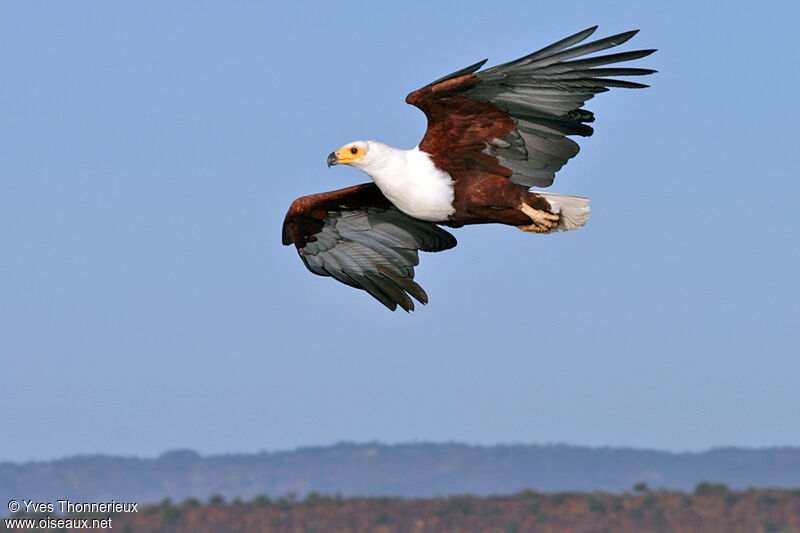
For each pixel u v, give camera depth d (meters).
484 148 11.55
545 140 11.53
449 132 11.49
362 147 11.68
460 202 11.69
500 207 11.55
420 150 11.66
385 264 14.15
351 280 14.38
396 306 14.24
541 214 11.52
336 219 13.87
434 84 11.05
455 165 11.63
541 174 11.75
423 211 11.78
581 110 11.22
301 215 13.79
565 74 10.85
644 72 10.75
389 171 11.65
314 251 14.27
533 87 11.03
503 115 11.36
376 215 13.78
